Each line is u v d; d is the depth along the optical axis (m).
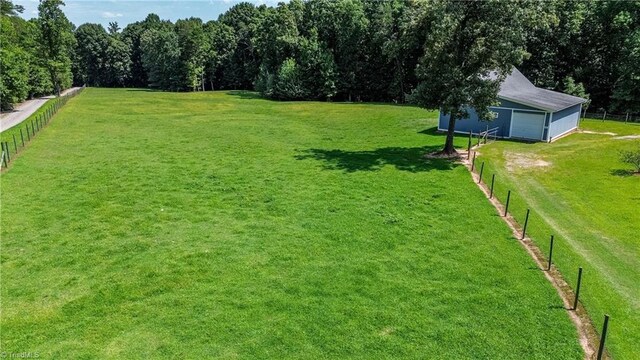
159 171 25.16
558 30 50.91
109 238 16.09
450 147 28.92
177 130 39.56
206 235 16.34
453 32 25.30
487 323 10.95
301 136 37.31
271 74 73.12
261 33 76.94
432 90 26.62
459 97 25.03
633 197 20.92
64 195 20.83
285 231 16.64
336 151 30.89
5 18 73.75
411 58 65.38
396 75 66.94
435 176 23.78
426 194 20.78
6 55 53.12
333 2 71.12
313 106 61.12
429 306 11.67
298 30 75.50
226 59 96.69
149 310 11.49
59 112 49.38
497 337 10.42
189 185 22.53
